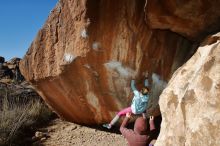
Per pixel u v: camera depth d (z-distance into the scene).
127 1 4.67
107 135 6.46
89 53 5.16
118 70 5.34
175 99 3.95
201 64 3.84
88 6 4.80
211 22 4.38
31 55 6.15
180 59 5.21
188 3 4.08
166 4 4.15
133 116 5.48
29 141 6.38
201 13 4.22
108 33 4.93
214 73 3.52
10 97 8.19
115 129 6.71
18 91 8.62
